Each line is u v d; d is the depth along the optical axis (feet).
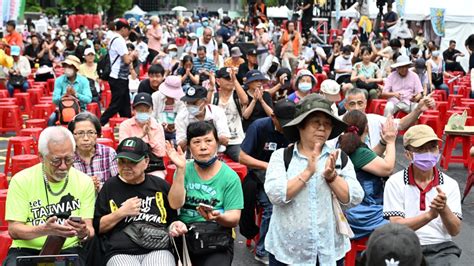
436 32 99.19
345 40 98.37
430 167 20.06
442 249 20.52
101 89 65.05
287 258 18.95
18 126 51.52
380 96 54.60
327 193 18.81
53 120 42.98
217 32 85.71
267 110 34.63
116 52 50.88
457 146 48.60
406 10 105.91
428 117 46.52
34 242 20.59
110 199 20.98
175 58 84.79
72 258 18.24
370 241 13.04
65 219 20.26
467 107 50.49
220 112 32.32
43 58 84.38
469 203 36.14
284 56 76.28
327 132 18.67
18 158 31.17
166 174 29.40
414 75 51.26
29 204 20.42
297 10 121.19
